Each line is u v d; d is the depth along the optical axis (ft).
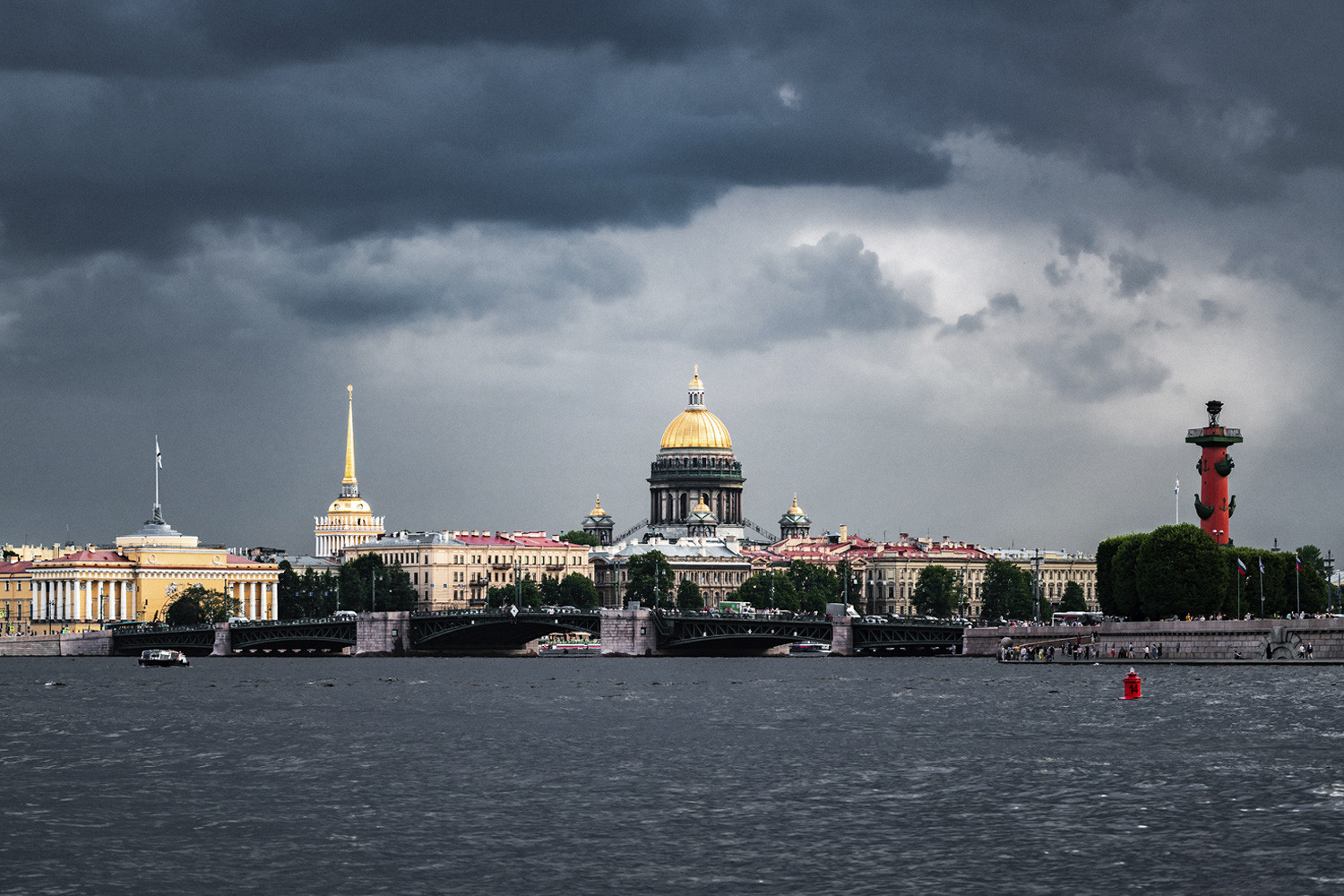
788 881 397.39
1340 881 393.29
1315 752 581.94
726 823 463.83
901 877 400.26
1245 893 384.47
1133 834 441.27
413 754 609.83
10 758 604.08
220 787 531.50
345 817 475.31
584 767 569.23
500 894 387.75
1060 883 393.29
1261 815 463.83
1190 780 523.70
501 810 484.74
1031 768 553.23
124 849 433.48
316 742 650.02
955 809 479.82
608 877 401.29
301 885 396.37
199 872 408.87
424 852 428.56
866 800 496.23
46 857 424.46
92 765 583.17
